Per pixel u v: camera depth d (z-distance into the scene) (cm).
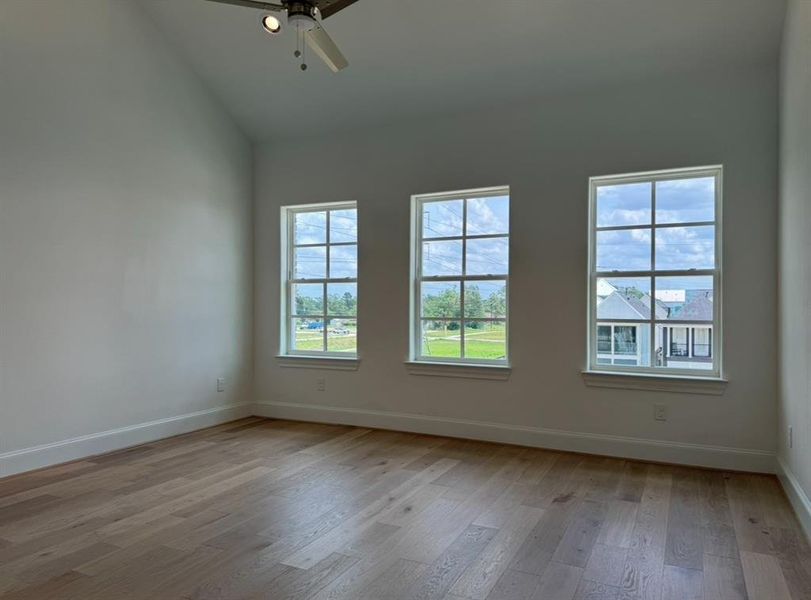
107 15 396
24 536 253
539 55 379
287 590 206
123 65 408
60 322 367
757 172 351
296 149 509
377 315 474
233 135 509
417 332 467
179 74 455
